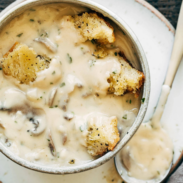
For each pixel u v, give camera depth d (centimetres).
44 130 36
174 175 39
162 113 39
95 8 35
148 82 35
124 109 36
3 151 34
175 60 38
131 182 38
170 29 39
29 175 38
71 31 36
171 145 39
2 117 36
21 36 36
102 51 36
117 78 35
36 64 35
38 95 36
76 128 36
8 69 35
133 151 39
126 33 35
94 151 35
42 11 36
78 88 36
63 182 38
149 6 39
